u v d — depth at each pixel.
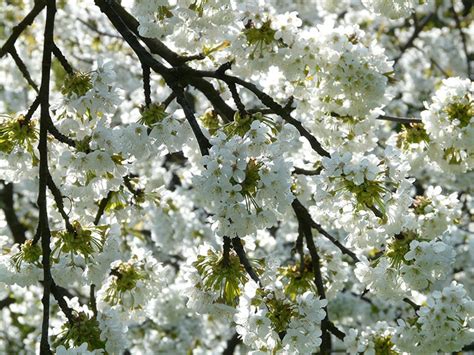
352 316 12.27
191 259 5.50
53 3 5.45
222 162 4.63
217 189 4.68
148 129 5.44
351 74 5.87
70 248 5.53
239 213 4.79
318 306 4.91
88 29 12.91
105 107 5.36
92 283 5.71
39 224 5.68
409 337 5.77
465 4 13.23
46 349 4.96
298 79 6.25
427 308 5.62
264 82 7.12
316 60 5.91
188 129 5.57
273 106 5.97
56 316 12.77
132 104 12.74
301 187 7.14
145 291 6.24
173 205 11.23
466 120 6.14
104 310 5.86
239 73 6.39
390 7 6.50
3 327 13.97
